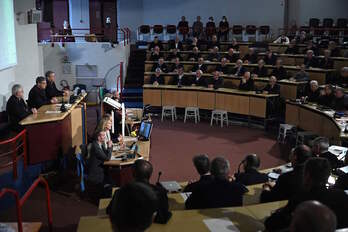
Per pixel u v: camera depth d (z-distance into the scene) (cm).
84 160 748
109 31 2106
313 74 1372
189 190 496
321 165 308
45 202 740
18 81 1111
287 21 2084
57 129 823
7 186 706
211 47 1769
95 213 699
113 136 898
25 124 772
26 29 1140
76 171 886
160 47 1792
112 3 2084
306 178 313
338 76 1349
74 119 934
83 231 344
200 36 1945
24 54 1134
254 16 2077
